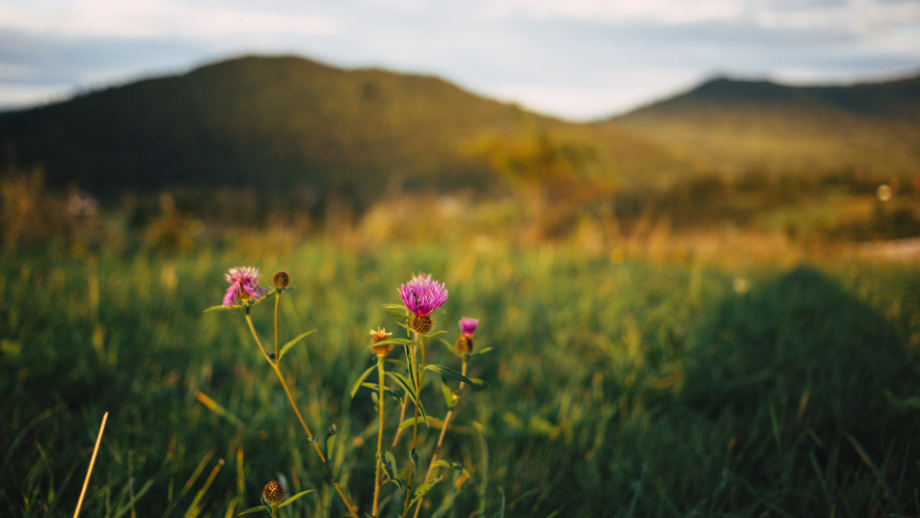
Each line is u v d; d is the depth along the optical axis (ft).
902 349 6.93
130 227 26.30
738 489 4.56
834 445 4.86
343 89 444.96
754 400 6.40
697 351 7.56
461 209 31.27
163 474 4.51
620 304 10.37
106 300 9.35
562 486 4.82
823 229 31.91
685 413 5.98
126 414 5.50
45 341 6.89
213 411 5.76
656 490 4.38
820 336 7.80
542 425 5.62
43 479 4.46
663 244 20.42
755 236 22.67
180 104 382.22
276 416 5.51
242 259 16.20
